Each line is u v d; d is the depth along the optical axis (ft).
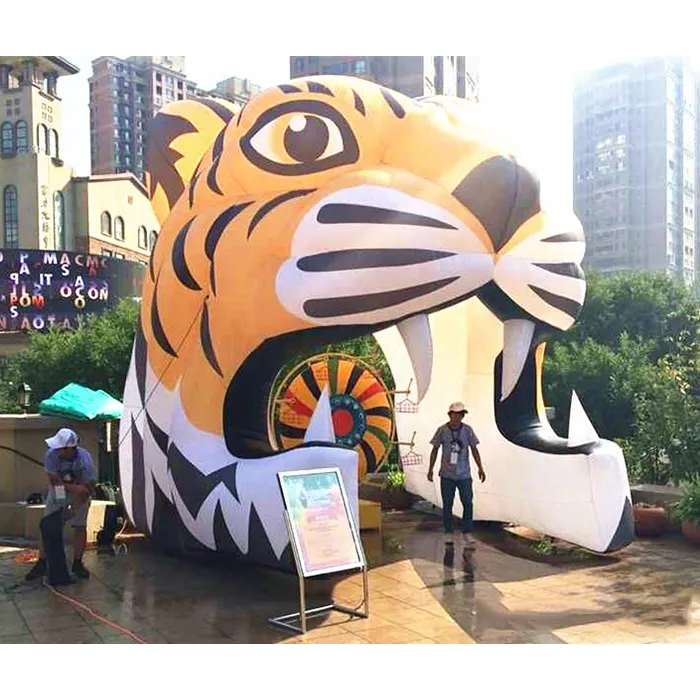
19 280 105.70
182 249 21.90
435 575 22.17
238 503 19.79
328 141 19.88
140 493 24.07
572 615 18.43
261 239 19.85
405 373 30.35
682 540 26.03
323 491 17.92
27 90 148.56
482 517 26.94
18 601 19.76
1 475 29.07
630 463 31.42
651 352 51.52
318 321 19.13
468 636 16.97
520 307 21.08
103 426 30.83
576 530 23.13
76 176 154.40
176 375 22.47
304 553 17.21
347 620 18.11
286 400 30.30
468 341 27.22
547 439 24.68
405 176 19.47
